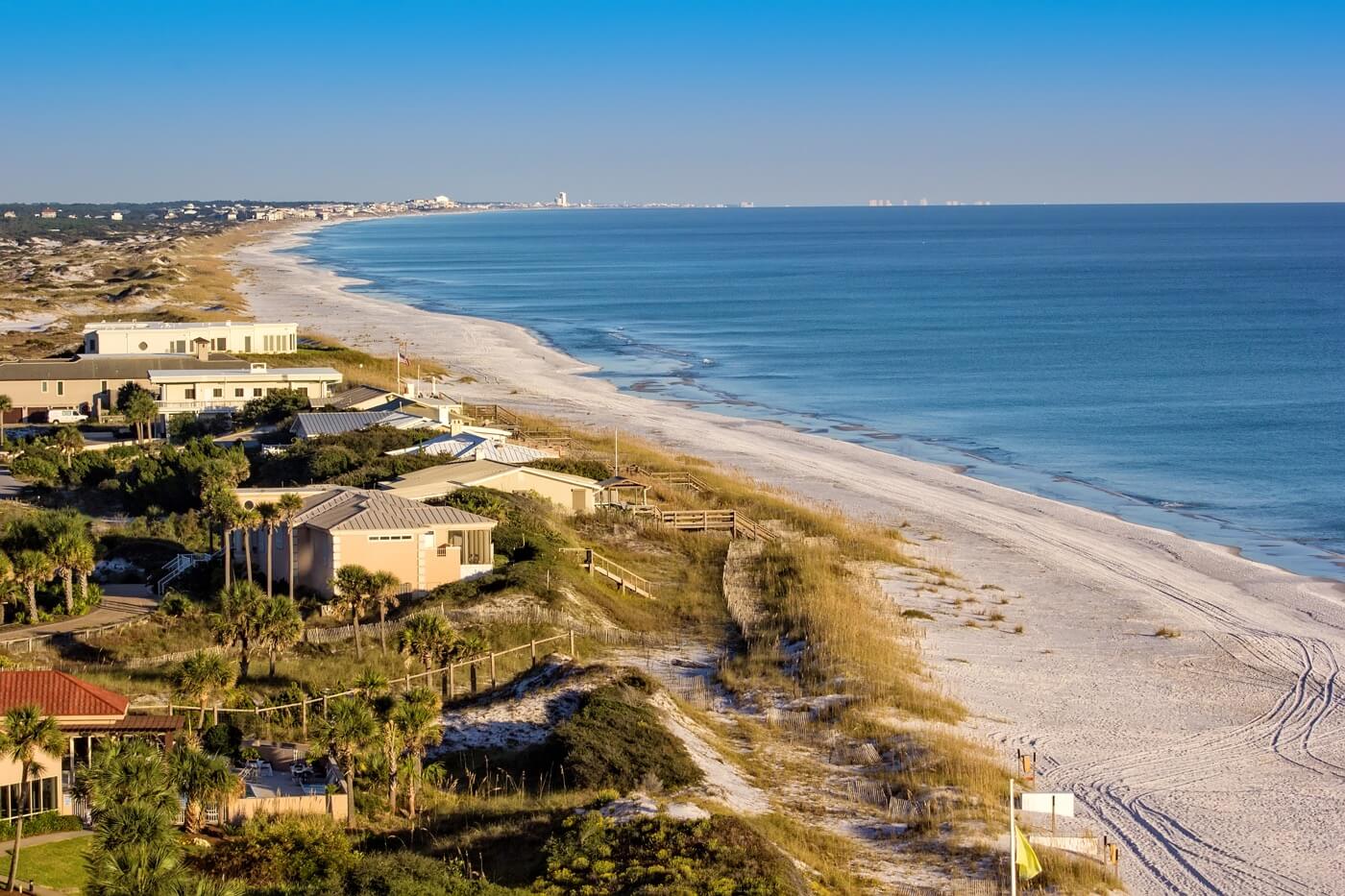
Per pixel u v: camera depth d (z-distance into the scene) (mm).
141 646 52094
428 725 39219
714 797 38656
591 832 33594
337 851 32219
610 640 56688
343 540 58875
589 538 71688
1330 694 54969
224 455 80250
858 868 35844
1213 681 56562
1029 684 55188
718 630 59500
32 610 55625
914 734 46062
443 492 71438
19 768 32938
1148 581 73312
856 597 64562
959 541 81312
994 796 41844
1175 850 39438
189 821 34250
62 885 29547
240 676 47250
